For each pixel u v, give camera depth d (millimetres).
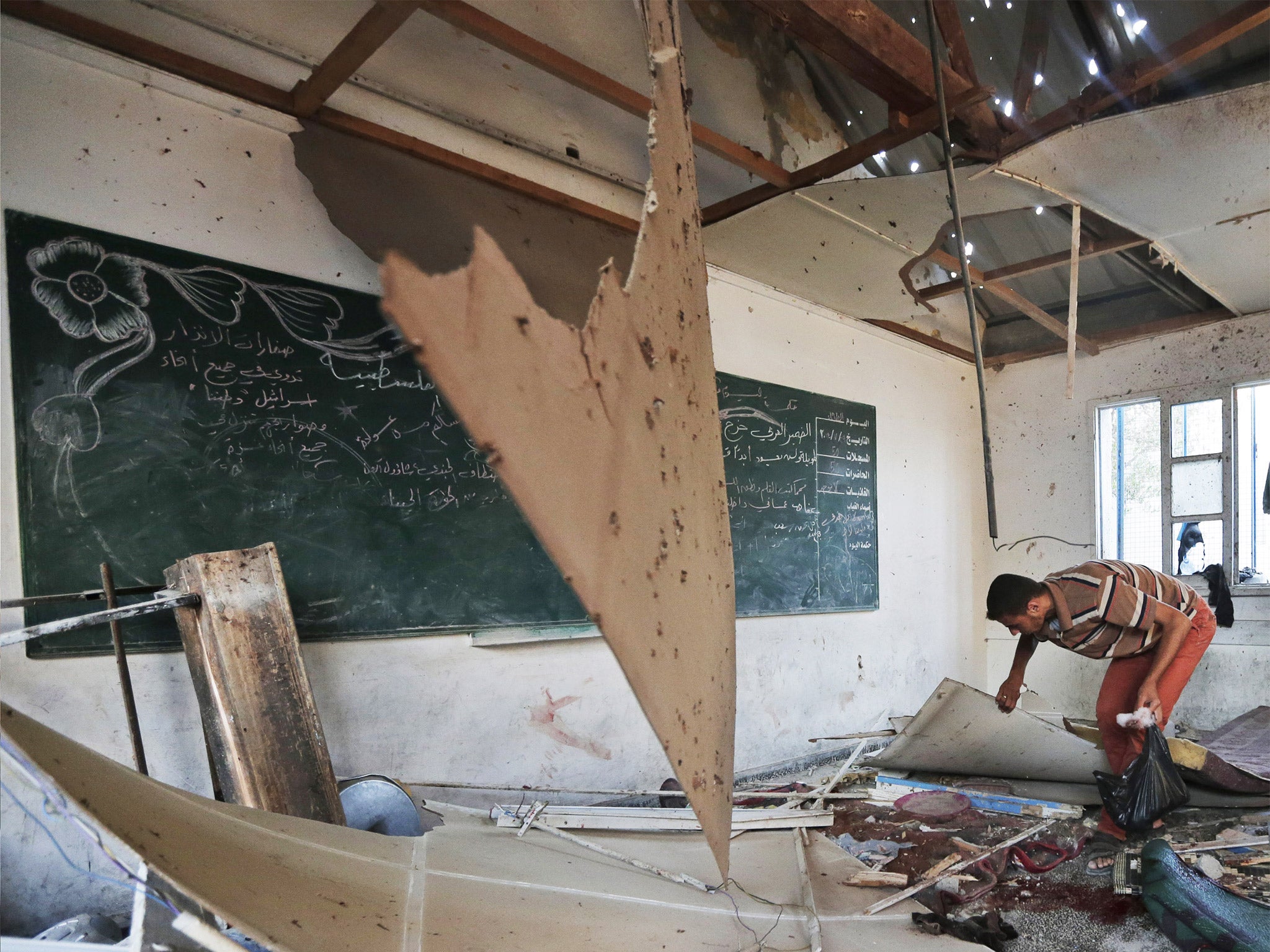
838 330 4719
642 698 750
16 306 2035
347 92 2693
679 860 2240
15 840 1842
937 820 2793
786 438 4285
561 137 3322
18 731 907
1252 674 4547
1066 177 2922
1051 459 5535
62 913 1896
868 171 4395
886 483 4980
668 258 1110
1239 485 4699
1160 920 1860
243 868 1076
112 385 2176
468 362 557
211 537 2328
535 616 3098
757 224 3408
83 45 2156
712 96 3699
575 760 3172
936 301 5410
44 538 2043
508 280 634
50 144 2107
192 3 2363
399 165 2715
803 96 4238
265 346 2477
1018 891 2150
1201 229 3449
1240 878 2145
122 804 983
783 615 4172
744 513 4000
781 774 3986
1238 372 4676
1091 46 3484
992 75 3713
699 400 1238
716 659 1135
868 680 4691
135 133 2254
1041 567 5559
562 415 688
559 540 636
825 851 2420
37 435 2051
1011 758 3094
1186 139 2641
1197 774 2713
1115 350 5250
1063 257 4055
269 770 1922
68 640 2039
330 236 2654
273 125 2518
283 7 2562
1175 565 4938
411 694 2732
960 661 5477
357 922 1122
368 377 2711
